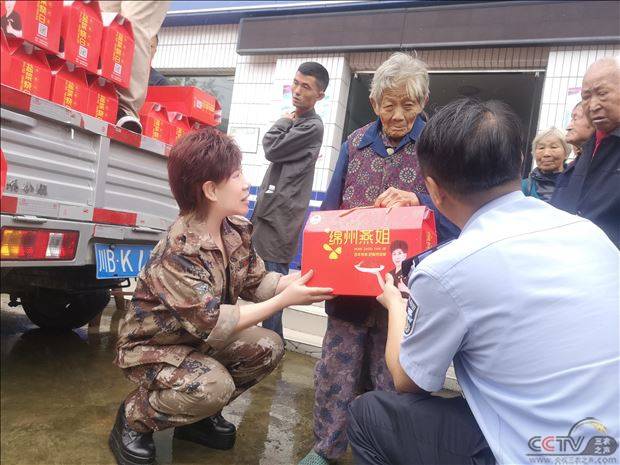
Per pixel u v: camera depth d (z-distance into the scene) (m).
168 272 1.62
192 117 2.89
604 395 0.96
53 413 2.14
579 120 2.45
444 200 1.22
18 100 1.76
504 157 1.10
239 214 1.75
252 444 2.08
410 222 1.50
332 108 4.96
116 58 2.23
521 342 1.01
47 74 1.92
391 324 1.35
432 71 4.83
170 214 2.71
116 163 2.28
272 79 5.34
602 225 1.83
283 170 2.90
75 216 2.07
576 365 0.97
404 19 4.62
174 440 2.02
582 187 1.92
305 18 5.00
